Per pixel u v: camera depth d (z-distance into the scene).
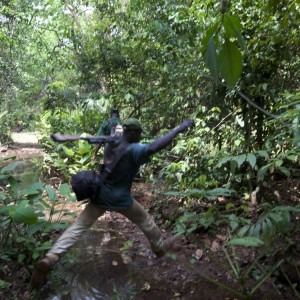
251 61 4.55
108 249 4.55
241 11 4.70
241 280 2.73
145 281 3.82
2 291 3.50
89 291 3.63
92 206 3.62
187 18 5.91
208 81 5.65
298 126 3.15
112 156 3.60
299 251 3.70
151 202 5.83
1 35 10.27
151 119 7.50
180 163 5.52
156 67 7.11
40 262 3.38
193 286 3.72
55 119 8.98
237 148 5.47
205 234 4.65
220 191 3.67
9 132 13.11
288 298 3.42
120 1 8.40
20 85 12.91
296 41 4.29
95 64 7.77
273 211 3.30
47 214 5.58
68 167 7.69
